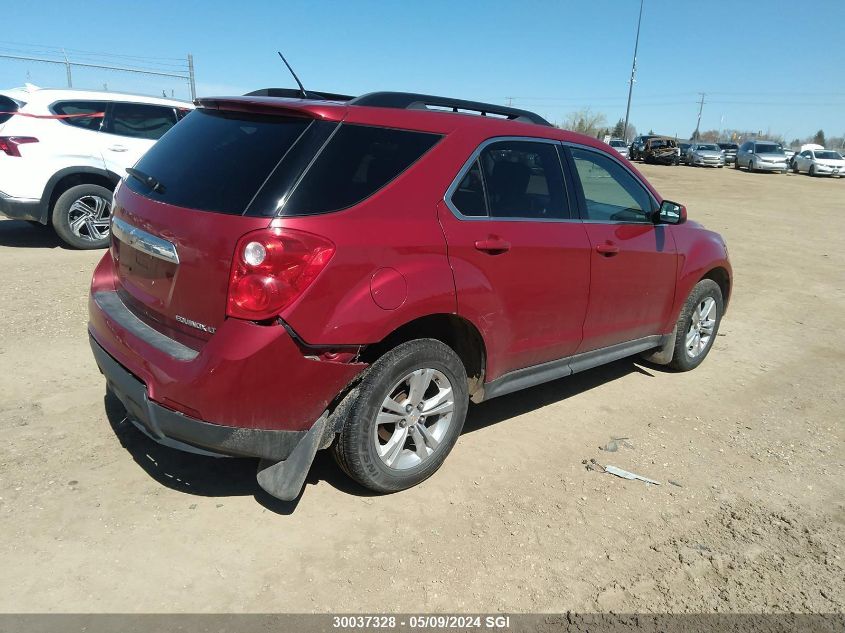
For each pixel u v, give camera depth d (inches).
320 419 112.3
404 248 115.1
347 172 112.2
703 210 697.6
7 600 95.0
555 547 116.3
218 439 105.0
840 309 310.3
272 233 101.7
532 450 151.0
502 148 138.4
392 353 117.7
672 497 135.6
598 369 210.8
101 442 138.5
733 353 236.2
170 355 108.7
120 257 130.0
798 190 1021.2
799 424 176.7
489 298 130.1
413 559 110.4
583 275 152.5
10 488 120.5
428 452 130.2
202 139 122.1
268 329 102.5
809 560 117.7
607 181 165.8
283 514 119.7
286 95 140.7
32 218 303.1
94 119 315.9
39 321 207.0
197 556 107.3
